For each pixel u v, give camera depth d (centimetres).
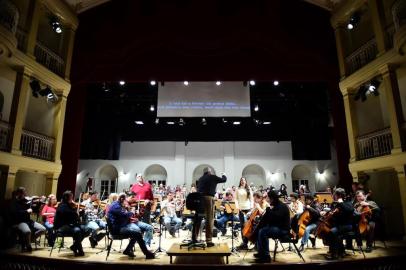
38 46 952
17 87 846
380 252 658
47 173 980
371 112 1033
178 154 1930
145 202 771
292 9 1088
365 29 1062
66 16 1032
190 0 1091
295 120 1734
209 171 630
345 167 1041
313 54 1067
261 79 1091
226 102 1294
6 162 772
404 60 838
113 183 1970
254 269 541
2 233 698
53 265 584
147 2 1095
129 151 1939
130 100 1653
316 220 697
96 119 1764
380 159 863
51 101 1027
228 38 1059
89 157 1847
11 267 624
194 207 569
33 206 729
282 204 585
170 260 552
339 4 1061
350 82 1002
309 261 571
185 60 1093
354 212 614
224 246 582
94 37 1089
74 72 1073
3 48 754
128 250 610
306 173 1975
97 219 763
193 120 1819
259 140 1869
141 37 1072
